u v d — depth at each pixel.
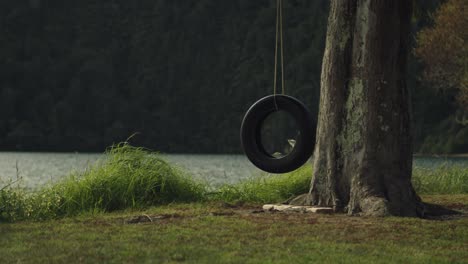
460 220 14.35
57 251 10.72
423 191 25.12
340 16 16.56
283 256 10.28
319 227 13.16
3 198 16.94
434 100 161.75
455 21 62.19
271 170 16.83
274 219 14.53
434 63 65.75
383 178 15.95
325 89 16.86
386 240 11.82
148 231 12.74
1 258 10.20
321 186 16.83
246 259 9.98
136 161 20.41
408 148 16.34
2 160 121.31
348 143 16.38
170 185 20.09
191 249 10.77
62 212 17.72
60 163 106.25
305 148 16.62
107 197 18.77
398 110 16.19
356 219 14.50
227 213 16.00
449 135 152.75
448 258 10.34
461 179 26.66
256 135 17.08
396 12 16.16
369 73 16.11
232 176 56.94
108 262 9.83
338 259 10.06
